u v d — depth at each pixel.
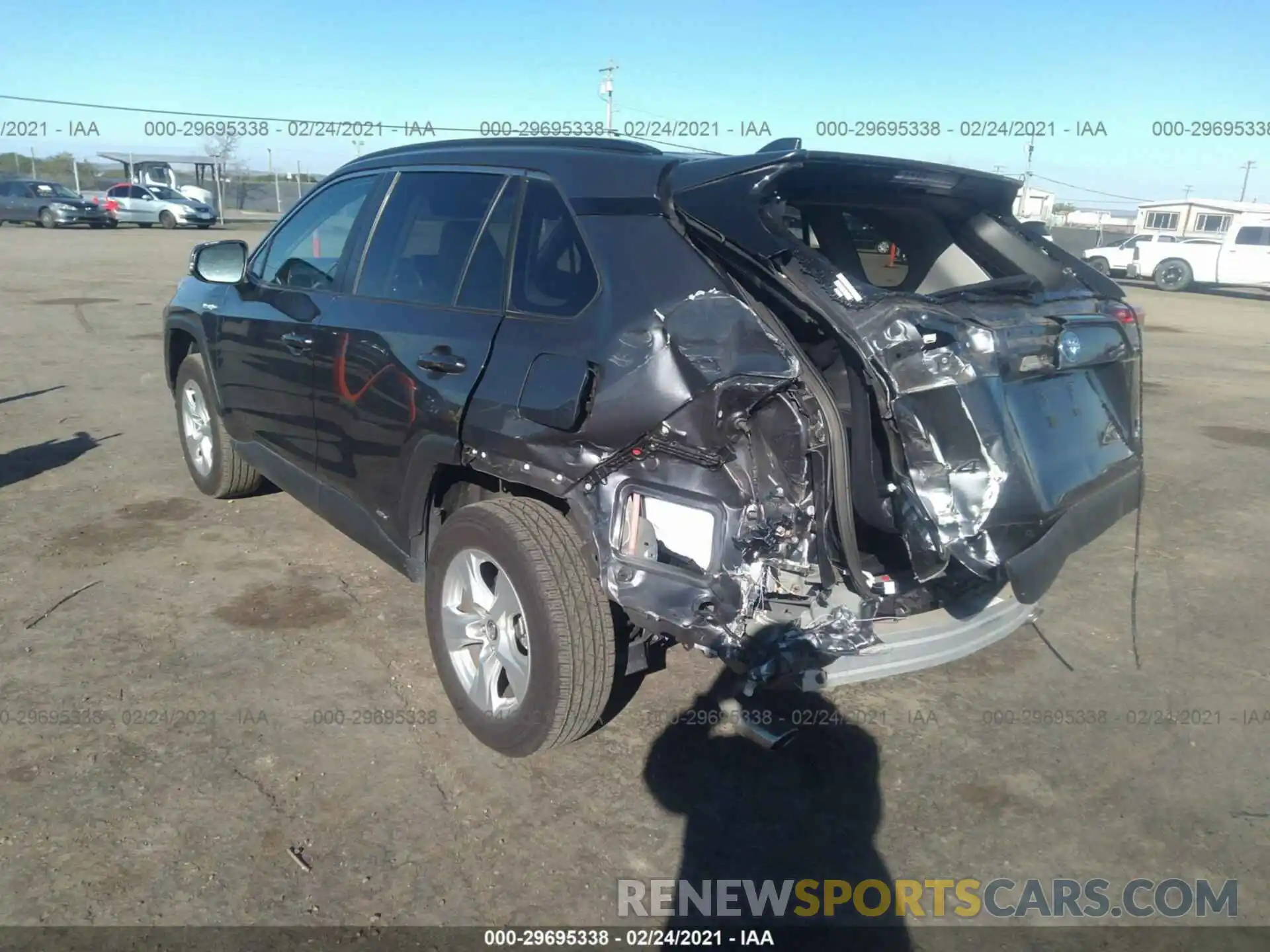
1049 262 3.73
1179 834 3.16
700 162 3.03
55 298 15.19
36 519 5.48
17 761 3.25
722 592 2.83
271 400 4.61
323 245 4.45
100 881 2.74
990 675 4.16
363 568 4.94
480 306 3.47
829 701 3.88
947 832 3.14
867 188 3.44
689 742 3.54
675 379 2.84
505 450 3.21
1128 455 3.58
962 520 2.70
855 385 2.82
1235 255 27.39
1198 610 4.87
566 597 3.07
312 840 2.95
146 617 4.32
